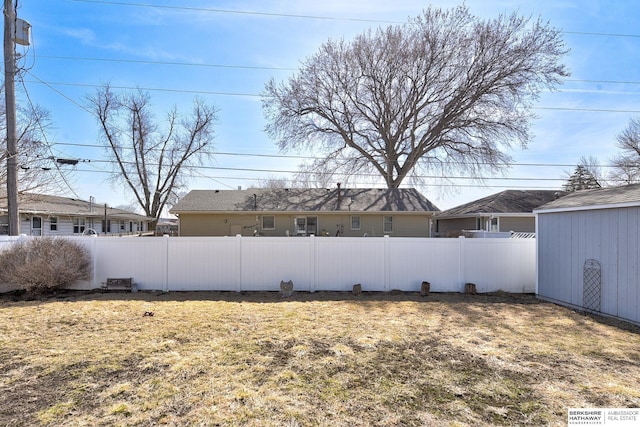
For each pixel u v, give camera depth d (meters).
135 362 3.62
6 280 7.07
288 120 21.58
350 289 7.85
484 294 7.70
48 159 12.70
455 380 3.26
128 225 30.70
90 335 4.54
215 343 4.23
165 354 3.85
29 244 7.38
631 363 3.70
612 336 4.68
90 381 3.18
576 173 30.42
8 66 8.19
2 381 3.18
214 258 7.86
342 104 22.02
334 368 3.52
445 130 21.27
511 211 19.83
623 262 5.59
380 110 21.73
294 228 17.97
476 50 19.05
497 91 19.36
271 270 7.84
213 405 2.77
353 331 4.79
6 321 5.25
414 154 21.88
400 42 19.78
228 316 5.58
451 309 6.23
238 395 2.93
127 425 2.49
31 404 2.78
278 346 4.15
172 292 7.71
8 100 8.18
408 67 20.02
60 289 7.55
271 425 2.50
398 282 7.86
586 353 4.00
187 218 17.84
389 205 18.33
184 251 7.85
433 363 3.67
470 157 21.02
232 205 17.95
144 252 7.85
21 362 3.62
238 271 7.84
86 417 2.59
